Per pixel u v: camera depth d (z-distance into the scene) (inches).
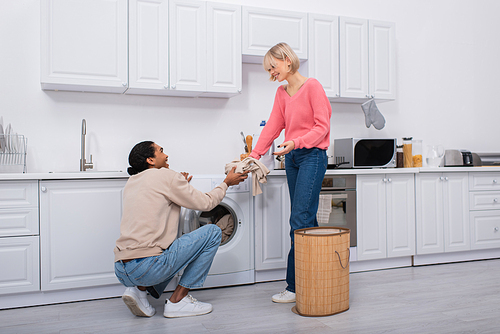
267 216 107.3
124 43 106.7
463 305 85.7
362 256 118.2
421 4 155.8
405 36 153.1
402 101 152.2
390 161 128.7
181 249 77.5
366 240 118.8
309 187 86.7
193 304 81.7
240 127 130.3
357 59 132.0
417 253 125.4
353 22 131.3
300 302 81.0
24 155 104.2
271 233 107.7
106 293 96.2
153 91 114.0
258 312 82.7
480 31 165.2
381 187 121.1
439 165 142.3
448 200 130.0
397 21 151.9
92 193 93.7
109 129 116.8
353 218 117.2
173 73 111.2
